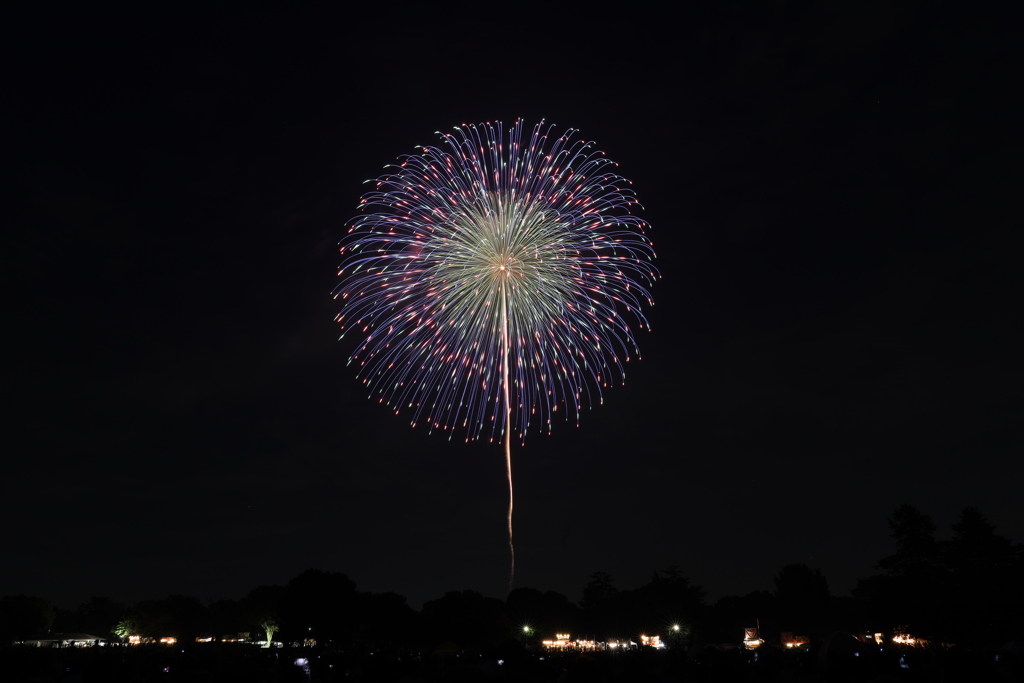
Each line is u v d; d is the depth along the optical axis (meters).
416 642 128.00
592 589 180.25
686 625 152.50
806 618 147.00
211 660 14.55
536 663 19.05
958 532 67.69
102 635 180.12
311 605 121.06
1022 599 59.06
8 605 144.00
